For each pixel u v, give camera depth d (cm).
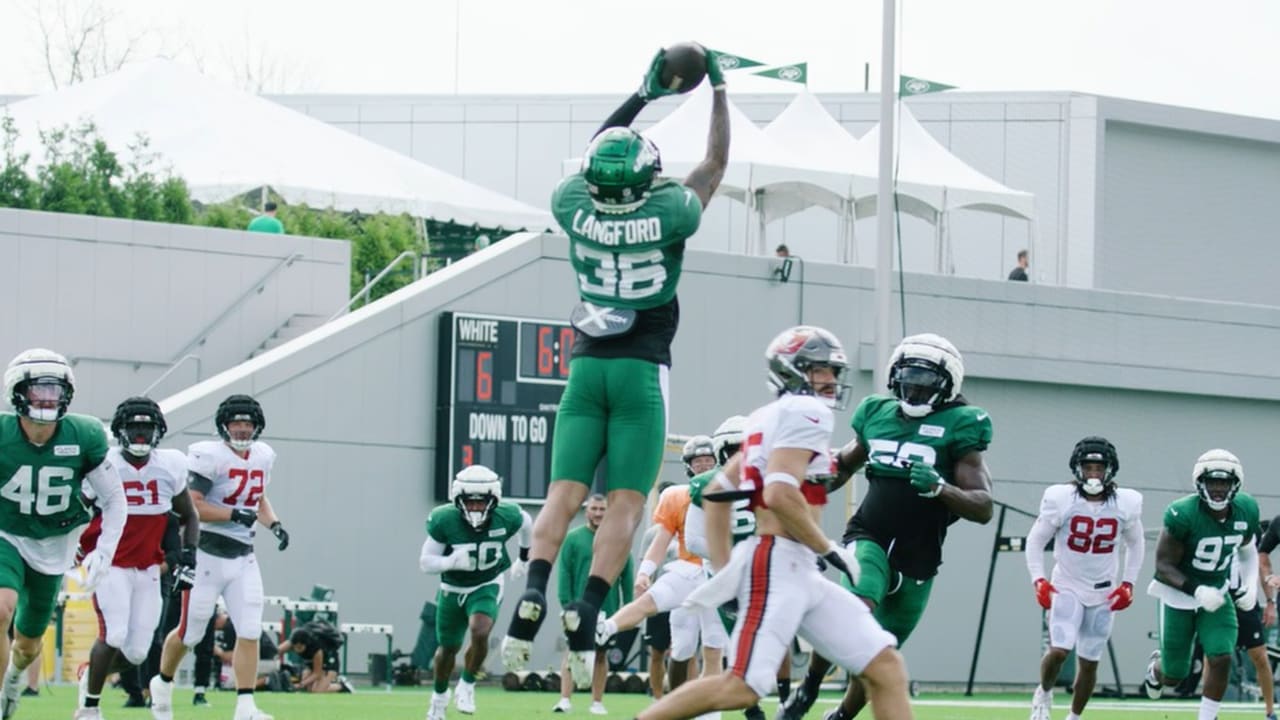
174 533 3203
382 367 4822
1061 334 5784
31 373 2192
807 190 6412
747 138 6206
